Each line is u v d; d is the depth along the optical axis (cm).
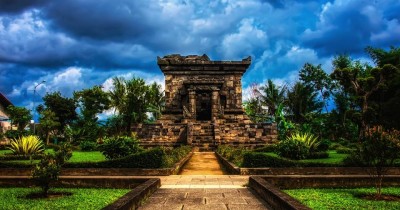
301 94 5322
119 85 5888
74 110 6238
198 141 3622
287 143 2088
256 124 3791
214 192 1062
